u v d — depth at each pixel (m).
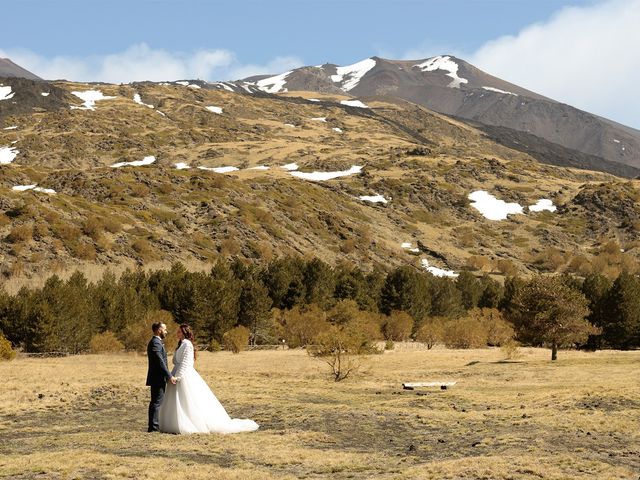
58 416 21.59
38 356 67.62
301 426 18.91
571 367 47.28
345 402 25.88
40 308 69.62
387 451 15.80
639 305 86.88
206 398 17.25
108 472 12.59
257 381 33.53
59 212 151.62
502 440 16.45
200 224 175.00
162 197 186.00
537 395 26.33
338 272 128.38
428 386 33.31
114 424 19.67
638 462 13.92
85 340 74.56
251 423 18.11
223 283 87.19
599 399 23.16
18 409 22.72
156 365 16.94
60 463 13.23
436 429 18.59
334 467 13.77
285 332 91.12
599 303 88.25
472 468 12.91
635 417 19.38
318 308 99.38
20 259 127.81
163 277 102.44
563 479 12.11
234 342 77.56
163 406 17.06
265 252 164.75
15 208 144.75
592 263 198.12
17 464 13.28
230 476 12.51
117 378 32.62
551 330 55.94
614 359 52.47
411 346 90.38
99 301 81.81
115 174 194.38
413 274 114.31
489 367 49.69
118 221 160.00
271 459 14.32
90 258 137.00
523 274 195.75
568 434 17.05
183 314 83.00
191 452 14.73
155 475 12.39
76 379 31.64
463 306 129.88
